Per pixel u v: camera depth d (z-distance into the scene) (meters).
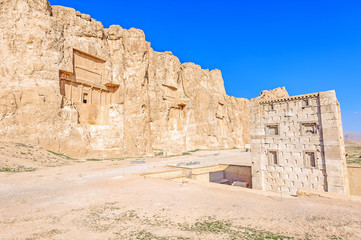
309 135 19.73
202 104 82.50
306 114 20.00
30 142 36.94
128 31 56.41
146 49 57.50
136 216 11.57
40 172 26.34
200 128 80.12
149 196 15.57
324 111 18.94
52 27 42.00
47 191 17.44
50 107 39.69
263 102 22.61
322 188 18.72
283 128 21.17
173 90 72.81
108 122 50.72
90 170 29.45
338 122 19.50
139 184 19.75
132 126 51.97
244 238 8.52
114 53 54.62
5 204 13.79
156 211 12.33
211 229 9.55
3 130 35.41
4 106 36.09
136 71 54.94
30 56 39.34
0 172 24.11
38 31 40.25
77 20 47.53
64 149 40.75
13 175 23.42
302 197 14.54
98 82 50.84
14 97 37.06
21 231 9.65
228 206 12.90
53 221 10.97
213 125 84.25
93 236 9.10
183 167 29.28
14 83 37.75
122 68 54.00
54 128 39.81
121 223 10.59
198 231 9.37
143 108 54.03
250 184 28.88
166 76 70.88
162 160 45.41
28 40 39.38
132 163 38.97
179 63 77.88
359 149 78.38
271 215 11.15
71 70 44.22
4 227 10.09
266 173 21.88
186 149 71.62
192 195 15.55
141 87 54.53
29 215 11.88
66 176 24.38
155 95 63.97
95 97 50.31
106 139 48.41
